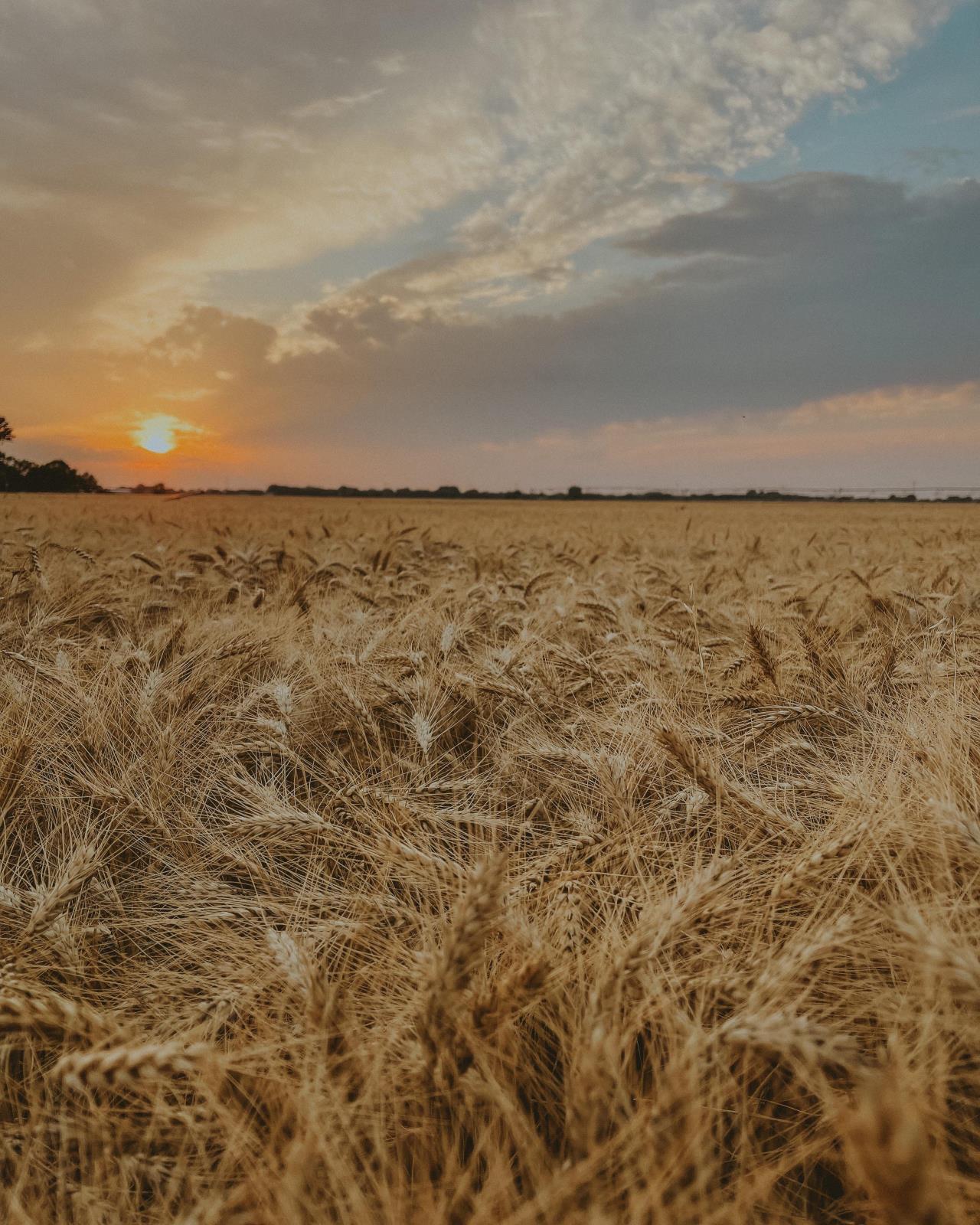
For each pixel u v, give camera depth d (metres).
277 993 1.53
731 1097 1.30
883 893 1.69
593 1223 0.94
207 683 3.20
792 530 18.61
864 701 3.09
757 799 2.14
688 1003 1.38
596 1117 1.03
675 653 3.63
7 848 2.22
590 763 2.29
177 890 1.98
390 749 2.89
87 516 17.83
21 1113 1.38
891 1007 1.39
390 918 1.79
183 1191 1.24
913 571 7.47
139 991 1.65
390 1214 1.01
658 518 31.56
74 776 2.43
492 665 3.18
